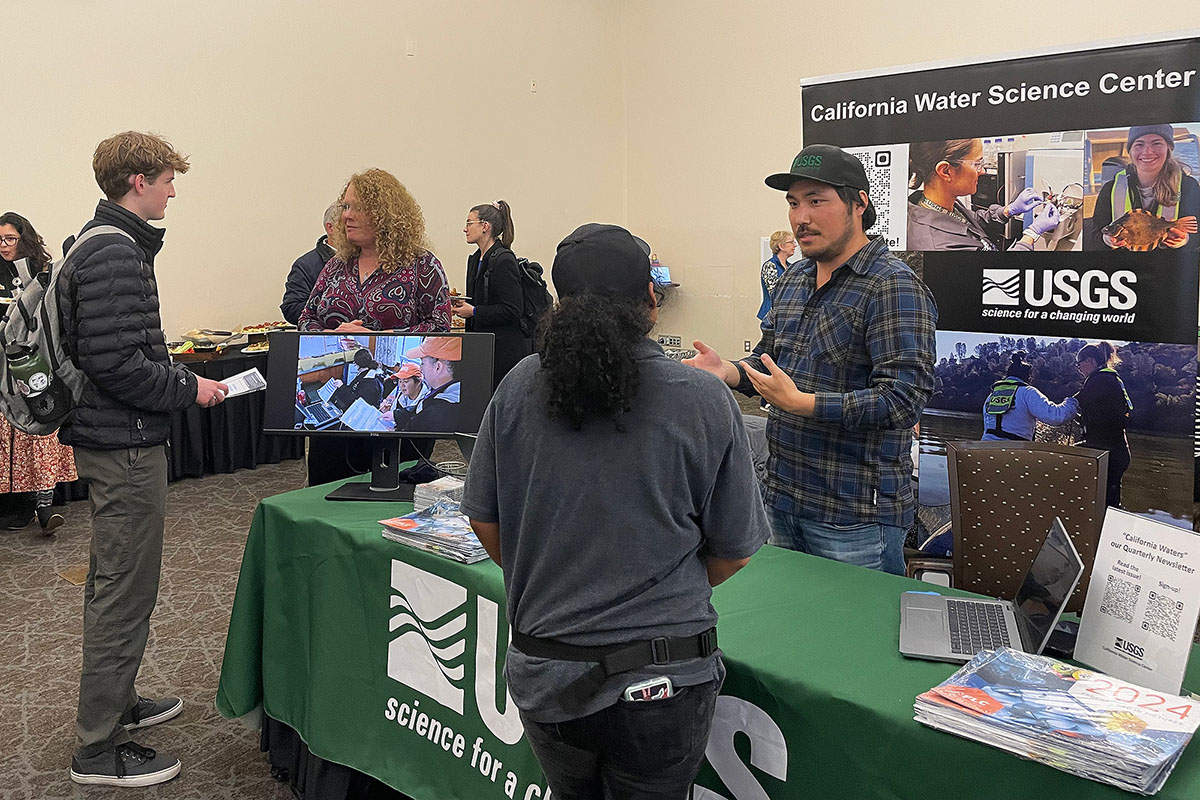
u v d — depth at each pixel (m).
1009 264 2.69
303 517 2.19
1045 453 2.05
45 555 4.07
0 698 2.78
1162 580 1.34
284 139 6.34
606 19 8.69
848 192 1.99
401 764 2.00
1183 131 2.39
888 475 2.06
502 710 1.78
